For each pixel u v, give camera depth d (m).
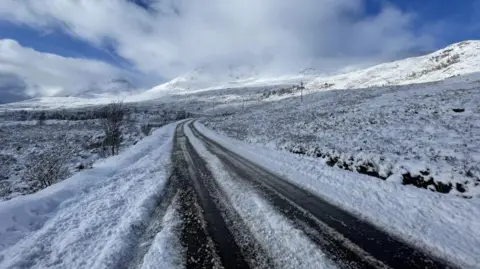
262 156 14.14
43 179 15.21
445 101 19.16
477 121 13.04
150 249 4.68
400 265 3.96
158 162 13.88
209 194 7.87
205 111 152.25
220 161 13.22
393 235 4.88
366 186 7.91
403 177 8.10
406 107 20.38
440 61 124.19
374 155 9.72
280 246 4.59
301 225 5.40
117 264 4.28
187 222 5.84
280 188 8.11
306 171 10.27
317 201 6.84
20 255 4.60
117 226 5.67
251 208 6.48
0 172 22.20
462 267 3.86
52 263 4.38
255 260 4.21
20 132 48.91
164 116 104.19
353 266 3.94
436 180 7.25
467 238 4.64
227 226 5.53
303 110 39.69
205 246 4.71
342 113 25.16
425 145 10.47
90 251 4.70
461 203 6.14
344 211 6.11
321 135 17.23
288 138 18.44
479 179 6.73
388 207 6.23
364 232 5.04
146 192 8.16
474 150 8.88
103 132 41.12
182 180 9.74
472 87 24.80
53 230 5.70
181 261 4.25
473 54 103.12
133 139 36.50
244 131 28.38
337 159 11.02
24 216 6.26
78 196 8.30
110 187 9.16
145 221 6.00
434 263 3.99
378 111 21.47
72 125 61.00
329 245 4.57
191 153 16.53
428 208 6.02
